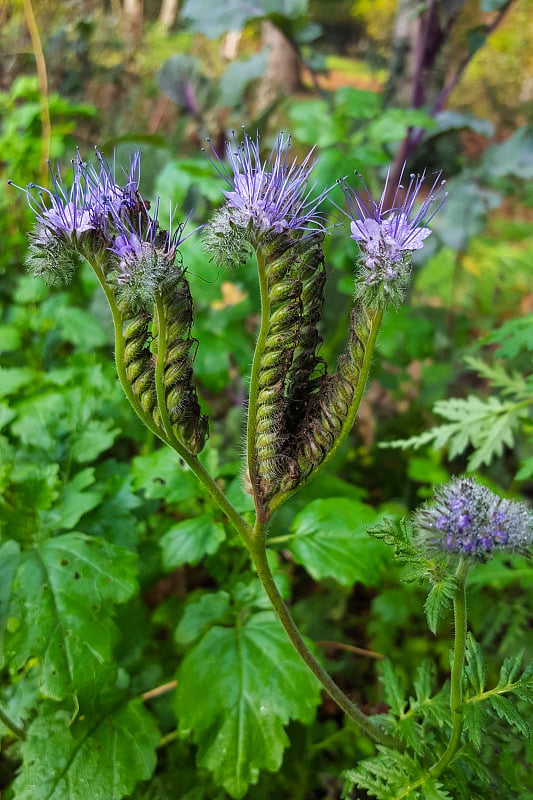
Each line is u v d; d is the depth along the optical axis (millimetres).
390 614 319
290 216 162
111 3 816
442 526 154
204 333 359
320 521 259
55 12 658
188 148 583
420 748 196
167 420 168
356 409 168
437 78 504
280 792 263
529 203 605
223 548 276
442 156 463
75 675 209
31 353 354
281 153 171
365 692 312
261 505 180
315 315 174
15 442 311
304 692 225
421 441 311
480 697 177
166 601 303
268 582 188
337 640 329
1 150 427
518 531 154
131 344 164
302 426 177
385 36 785
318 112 363
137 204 161
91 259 163
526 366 369
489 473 400
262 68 484
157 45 791
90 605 222
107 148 442
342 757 275
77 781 219
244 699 223
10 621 265
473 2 628
